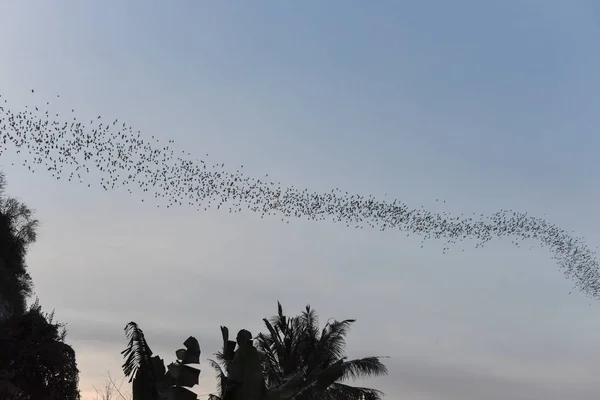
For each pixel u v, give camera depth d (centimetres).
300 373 1400
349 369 2838
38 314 3309
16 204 5809
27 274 5538
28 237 5697
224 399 1242
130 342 1291
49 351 3059
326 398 2275
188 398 1286
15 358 2978
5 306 4725
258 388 1238
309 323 3012
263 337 2930
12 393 2584
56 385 3069
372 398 2883
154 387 1264
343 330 2992
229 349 1423
